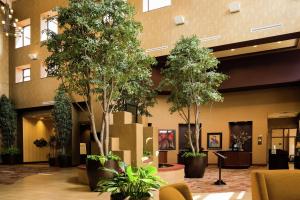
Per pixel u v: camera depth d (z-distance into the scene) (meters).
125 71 7.23
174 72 9.80
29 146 17.25
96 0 7.05
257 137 14.03
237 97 14.59
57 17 7.00
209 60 9.55
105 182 3.47
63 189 7.39
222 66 13.62
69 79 7.13
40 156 17.75
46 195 6.68
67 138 14.21
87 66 6.70
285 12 9.48
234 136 14.45
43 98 15.78
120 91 7.98
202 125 14.95
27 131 17.22
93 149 13.49
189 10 11.13
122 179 3.33
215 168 12.84
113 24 6.89
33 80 16.27
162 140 14.36
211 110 14.98
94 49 6.63
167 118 14.60
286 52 12.43
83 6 6.68
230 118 14.59
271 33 9.62
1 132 16.34
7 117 16.09
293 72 12.19
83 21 6.57
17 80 17.12
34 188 7.64
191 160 9.52
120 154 7.33
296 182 3.60
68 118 14.26
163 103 14.63
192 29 11.02
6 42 17.31
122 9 6.94
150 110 14.36
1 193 7.00
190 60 9.47
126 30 6.84
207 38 10.70
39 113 16.52
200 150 11.30
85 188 7.46
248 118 14.24
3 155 15.95
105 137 7.21
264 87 13.52
